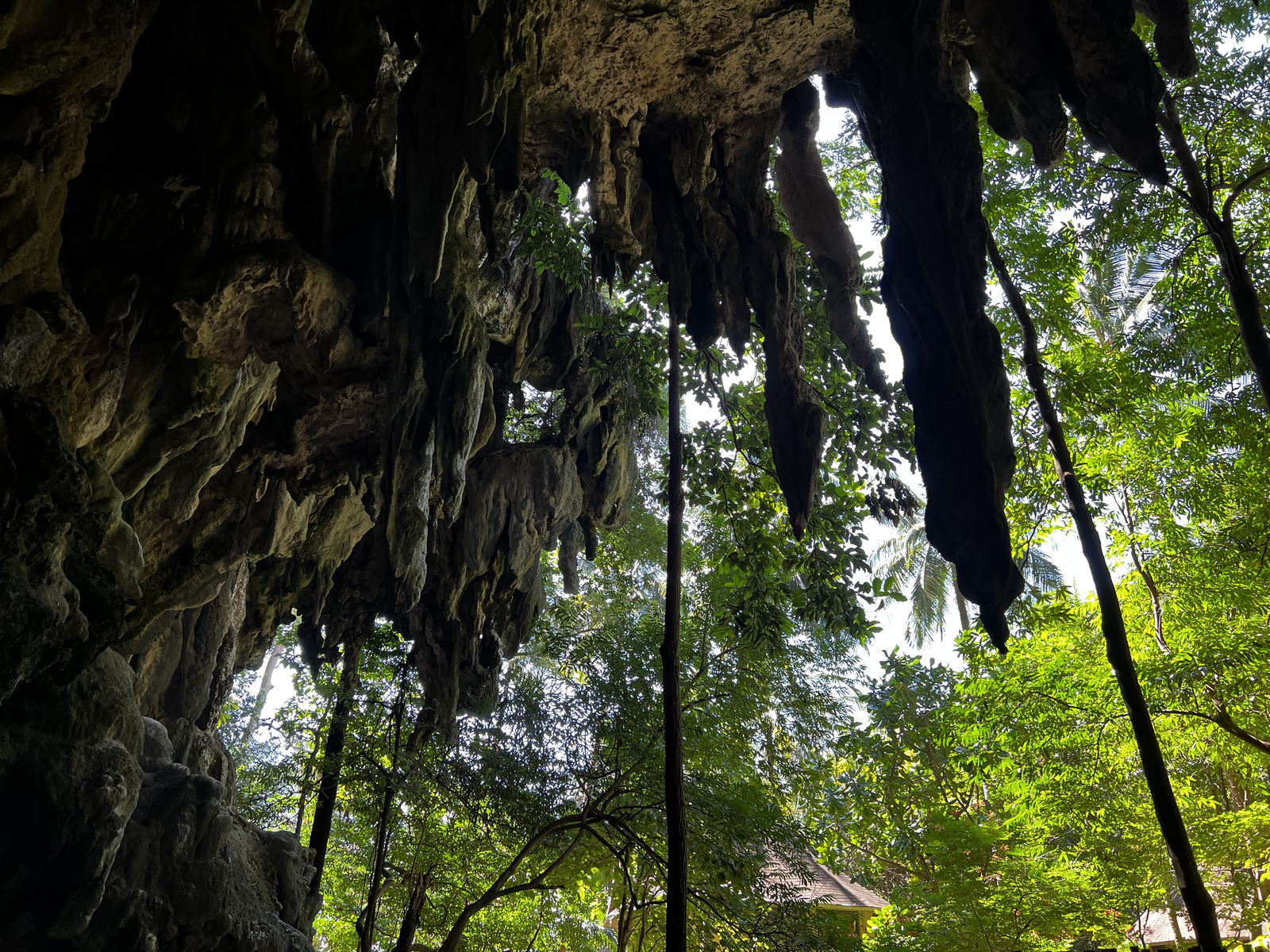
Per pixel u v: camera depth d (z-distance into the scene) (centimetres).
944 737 1271
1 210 622
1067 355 1125
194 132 794
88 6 652
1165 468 1153
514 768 1196
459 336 855
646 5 842
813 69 912
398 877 1258
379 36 782
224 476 969
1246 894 1473
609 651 1292
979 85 802
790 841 1198
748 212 988
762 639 1081
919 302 761
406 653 1340
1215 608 1155
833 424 1116
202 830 763
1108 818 1183
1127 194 1050
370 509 1038
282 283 783
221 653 1098
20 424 574
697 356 1101
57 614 555
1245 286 780
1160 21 677
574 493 1347
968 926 1105
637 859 1223
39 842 580
